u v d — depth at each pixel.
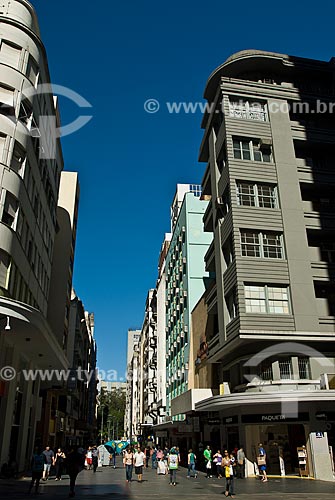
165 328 60.81
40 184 26.41
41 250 27.70
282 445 24.61
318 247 27.27
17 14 24.50
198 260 45.19
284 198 27.45
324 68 31.81
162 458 31.88
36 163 25.02
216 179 30.77
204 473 29.34
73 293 60.34
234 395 23.30
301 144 29.77
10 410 22.53
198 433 36.22
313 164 29.86
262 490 17.64
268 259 25.70
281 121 29.72
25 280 23.44
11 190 20.91
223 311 27.30
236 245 25.73
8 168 20.98
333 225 27.53
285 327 24.38
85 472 32.41
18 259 21.59
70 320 55.12
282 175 28.09
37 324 20.80
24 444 25.81
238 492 17.11
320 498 14.95
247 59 30.59
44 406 35.53
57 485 20.31
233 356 27.09
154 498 15.28
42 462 16.61
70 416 52.72
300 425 23.86
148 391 73.75
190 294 43.81
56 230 34.03
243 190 27.47
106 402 142.38
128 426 130.62
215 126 32.41
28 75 24.08
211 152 32.53
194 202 47.66
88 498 15.12
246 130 29.03
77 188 46.12
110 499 14.88
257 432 24.50
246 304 24.55
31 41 24.59
